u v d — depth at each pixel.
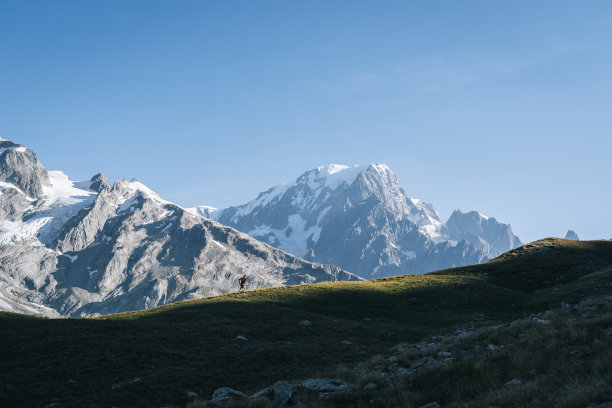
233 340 45.84
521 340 21.58
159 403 29.31
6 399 29.88
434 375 20.06
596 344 17.98
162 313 61.94
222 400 24.39
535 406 14.66
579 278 72.50
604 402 13.48
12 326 47.59
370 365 29.00
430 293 74.50
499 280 81.25
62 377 34.03
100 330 47.81
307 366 38.12
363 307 69.00
